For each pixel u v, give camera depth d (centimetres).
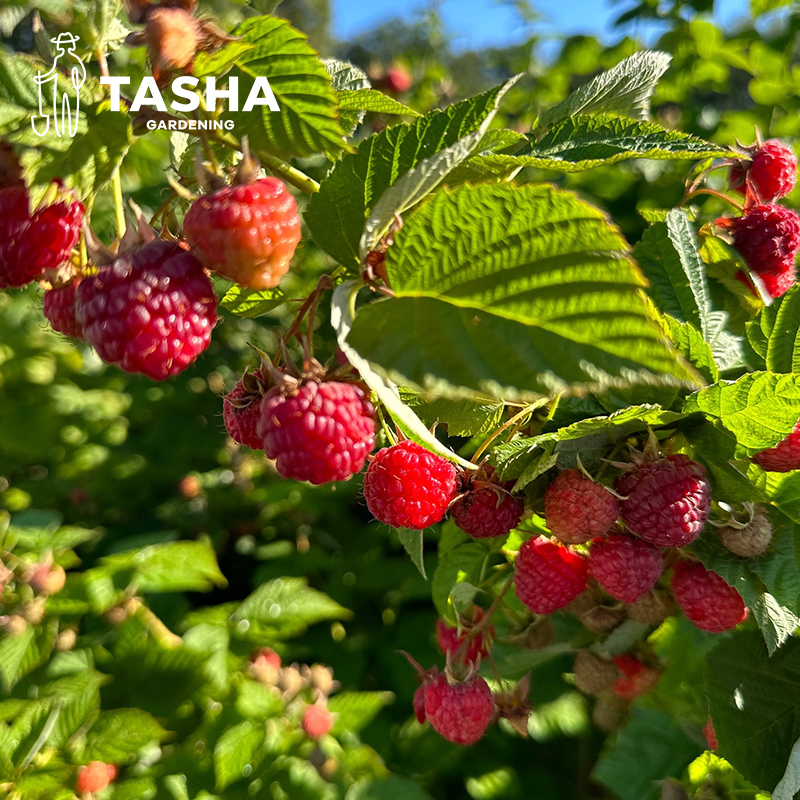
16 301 54
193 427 55
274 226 12
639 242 18
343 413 13
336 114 13
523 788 40
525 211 10
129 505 56
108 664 34
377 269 11
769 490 16
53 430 55
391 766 39
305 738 32
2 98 12
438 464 15
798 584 15
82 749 27
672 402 15
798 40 44
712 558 16
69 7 13
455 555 21
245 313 18
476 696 18
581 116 16
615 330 9
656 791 22
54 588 32
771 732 17
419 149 13
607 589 16
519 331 10
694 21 41
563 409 16
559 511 15
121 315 12
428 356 10
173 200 15
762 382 14
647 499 15
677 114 45
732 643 18
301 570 49
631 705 25
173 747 33
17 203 13
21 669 30
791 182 20
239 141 14
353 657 45
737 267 19
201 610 38
